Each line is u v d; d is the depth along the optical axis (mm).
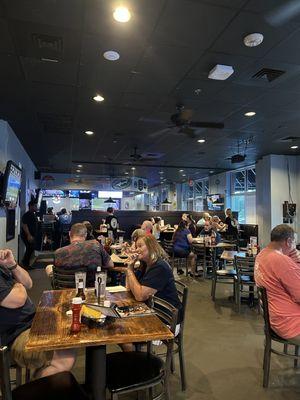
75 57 3660
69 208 16453
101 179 15977
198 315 4453
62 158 10500
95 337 1745
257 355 3254
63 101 5086
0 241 5500
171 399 2475
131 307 2297
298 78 4254
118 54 3596
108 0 2682
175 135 7297
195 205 17484
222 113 5734
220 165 11953
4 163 6000
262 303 2723
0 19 2945
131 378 1935
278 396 2533
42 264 8555
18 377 2213
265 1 2707
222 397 2512
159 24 3029
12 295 2141
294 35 3234
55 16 2904
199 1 2705
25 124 6336
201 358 3180
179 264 8070
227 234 9344
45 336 1752
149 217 11500
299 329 2480
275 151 9281
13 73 4074
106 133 7129
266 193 9828
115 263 4188
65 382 1802
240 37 3270
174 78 4238
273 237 2820
